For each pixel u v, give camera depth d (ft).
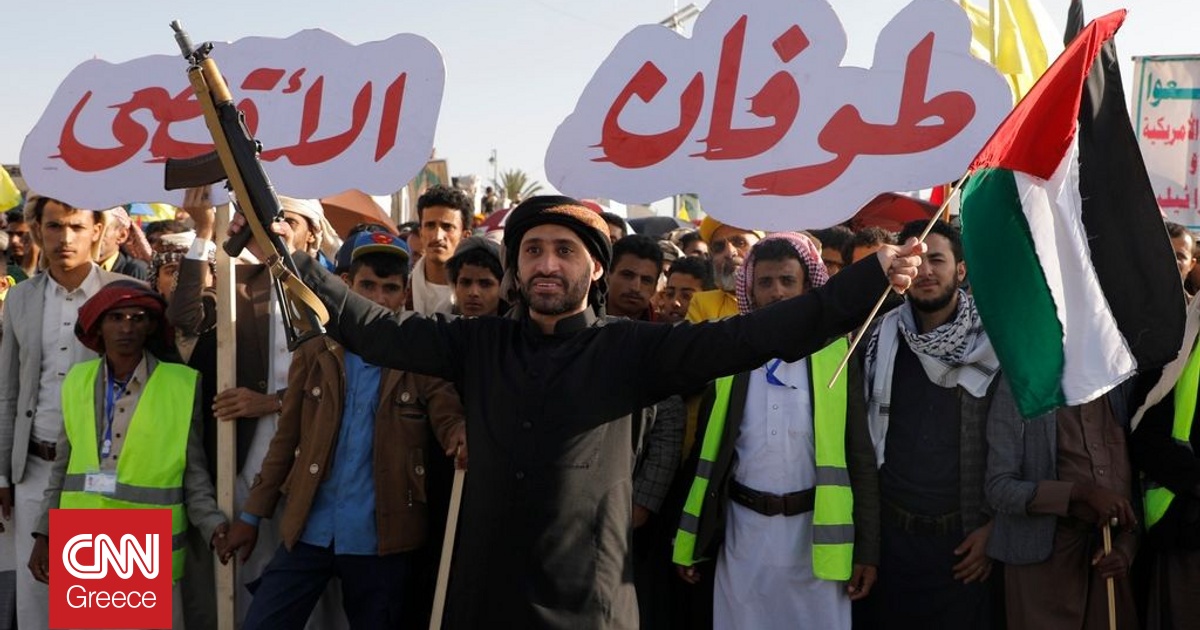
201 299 14.83
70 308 15.53
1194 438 13.38
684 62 13.96
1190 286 19.12
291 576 13.08
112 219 16.53
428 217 17.52
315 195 14.58
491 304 14.20
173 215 39.81
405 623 13.55
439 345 10.27
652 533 14.19
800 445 13.14
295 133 14.74
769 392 13.33
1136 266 11.09
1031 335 11.04
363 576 13.15
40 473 15.21
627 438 9.93
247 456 14.61
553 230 9.95
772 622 13.09
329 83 14.71
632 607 10.00
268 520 14.80
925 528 13.04
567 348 9.96
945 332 13.00
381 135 14.48
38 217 16.20
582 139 14.20
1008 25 21.72
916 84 13.16
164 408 14.29
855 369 13.33
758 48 13.73
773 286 13.21
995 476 12.73
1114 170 11.23
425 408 13.34
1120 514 12.51
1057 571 12.82
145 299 14.39
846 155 13.34
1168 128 26.66
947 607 13.00
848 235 19.70
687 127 13.88
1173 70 26.66
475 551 9.77
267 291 14.88
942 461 13.05
